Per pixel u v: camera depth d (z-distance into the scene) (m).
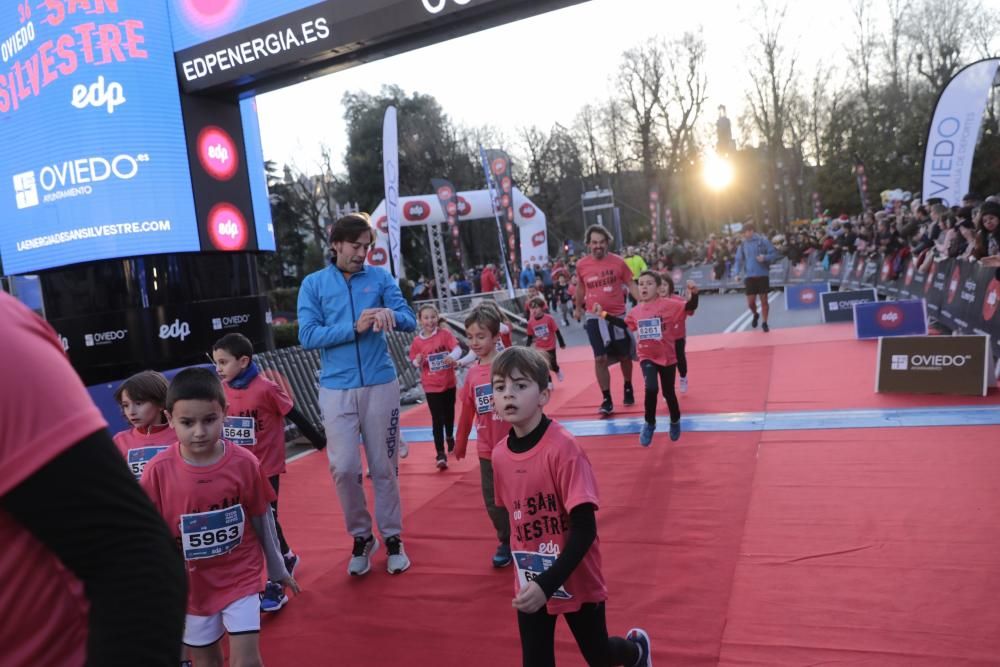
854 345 9.92
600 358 7.40
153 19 6.72
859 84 38.44
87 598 0.89
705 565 3.77
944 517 4.01
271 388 4.14
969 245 9.01
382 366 4.13
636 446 6.19
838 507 4.34
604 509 4.76
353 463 4.06
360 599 3.84
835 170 39.94
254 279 8.05
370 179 39.28
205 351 7.41
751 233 12.28
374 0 5.75
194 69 6.74
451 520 4.98
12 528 0.89
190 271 7.34
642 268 16.69
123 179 6.75
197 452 2.72
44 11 6.60
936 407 6.24
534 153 50.12
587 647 2.40
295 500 5.90
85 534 0.87
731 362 9.76
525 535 2.44
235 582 2.72
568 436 2.38
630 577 3.72
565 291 19.14
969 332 8.40
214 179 7.30
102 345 7.18
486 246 43.97
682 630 3.14
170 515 2.73
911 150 36.53
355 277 4.15
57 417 0.88
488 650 3.18
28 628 0.91
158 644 0.88
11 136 6.98
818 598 3.29
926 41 35.75
